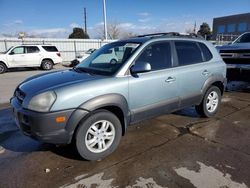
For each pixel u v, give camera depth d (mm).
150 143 3836
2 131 4477
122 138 4039
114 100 3283
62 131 2965
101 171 3057
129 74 3520
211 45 5023
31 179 2912
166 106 4047
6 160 3369
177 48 4273
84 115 3045
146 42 3830
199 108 4910
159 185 2752
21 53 16516
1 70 15562
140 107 3678
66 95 2941
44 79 3510
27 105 2988
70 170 3090
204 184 2758
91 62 4125
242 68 6977
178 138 4016
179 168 3094
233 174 2939
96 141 3283
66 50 25516
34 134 2955
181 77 4188
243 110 5523
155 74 3805
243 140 3922
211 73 4758
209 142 3852
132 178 2896
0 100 7102
